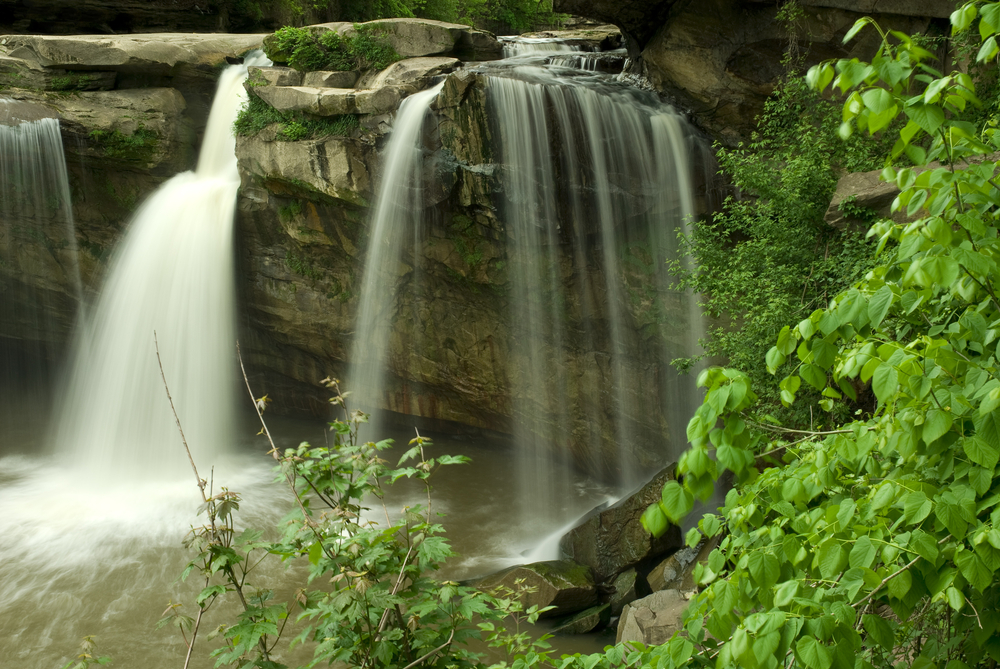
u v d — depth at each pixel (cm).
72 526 1157
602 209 1269
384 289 1437
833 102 1056
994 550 229
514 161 1221
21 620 904
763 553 268
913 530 251
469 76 1193
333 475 372
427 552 347
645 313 1311
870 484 322
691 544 317
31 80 1427
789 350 286
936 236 248
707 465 257
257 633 338
